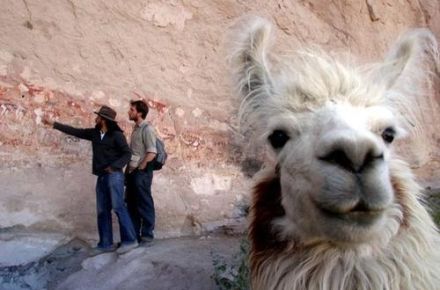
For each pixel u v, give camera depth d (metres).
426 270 1.36
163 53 5.82
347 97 1.37
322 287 1.36
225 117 6.05
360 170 1.13
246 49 1.73
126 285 3.71
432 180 6.55
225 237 5.23
